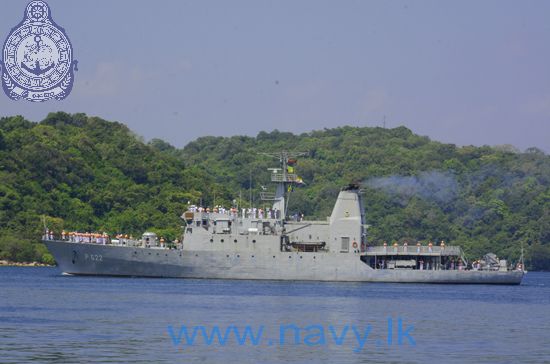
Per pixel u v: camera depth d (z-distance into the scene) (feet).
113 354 571.28
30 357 554.87
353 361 566.77
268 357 576.61
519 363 566.36
